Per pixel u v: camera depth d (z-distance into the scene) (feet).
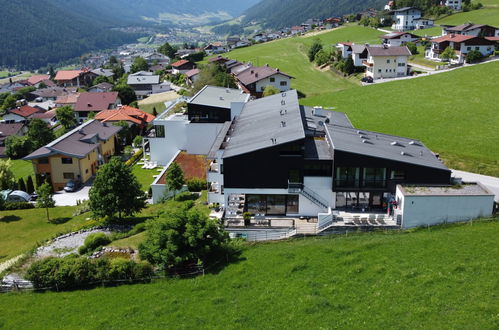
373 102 271.08
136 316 97.40
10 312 103.50
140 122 316.19
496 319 80.89
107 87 552.82
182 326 92.17
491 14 526.98
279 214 140.67
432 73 316.60
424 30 518.37
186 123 230.27
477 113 231.71
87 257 126.41
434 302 88.28
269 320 90.89
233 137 159.63
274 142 136.05
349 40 549.95
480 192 125.29
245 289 102.78
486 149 185.57
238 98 254.27
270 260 112.88
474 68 304.71
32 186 221.66
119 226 161.48
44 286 112.98
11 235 168.04
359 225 124.77
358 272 102.53
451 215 122.93
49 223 178.91
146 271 113.60
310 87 368.27
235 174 137.08
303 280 102.58
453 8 624.18
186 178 196.24
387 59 343.26
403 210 123.03
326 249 114.42
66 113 369.71
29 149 324.80
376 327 84.07
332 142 137.69
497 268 96.37
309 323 88.22
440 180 131.54
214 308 97.19
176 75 557.74
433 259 103.14
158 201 189.26
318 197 138.00
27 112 463.42
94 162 247.70
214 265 115.03
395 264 103.35
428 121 228.22
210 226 115.65
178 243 111.96
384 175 132.67
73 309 102.83
